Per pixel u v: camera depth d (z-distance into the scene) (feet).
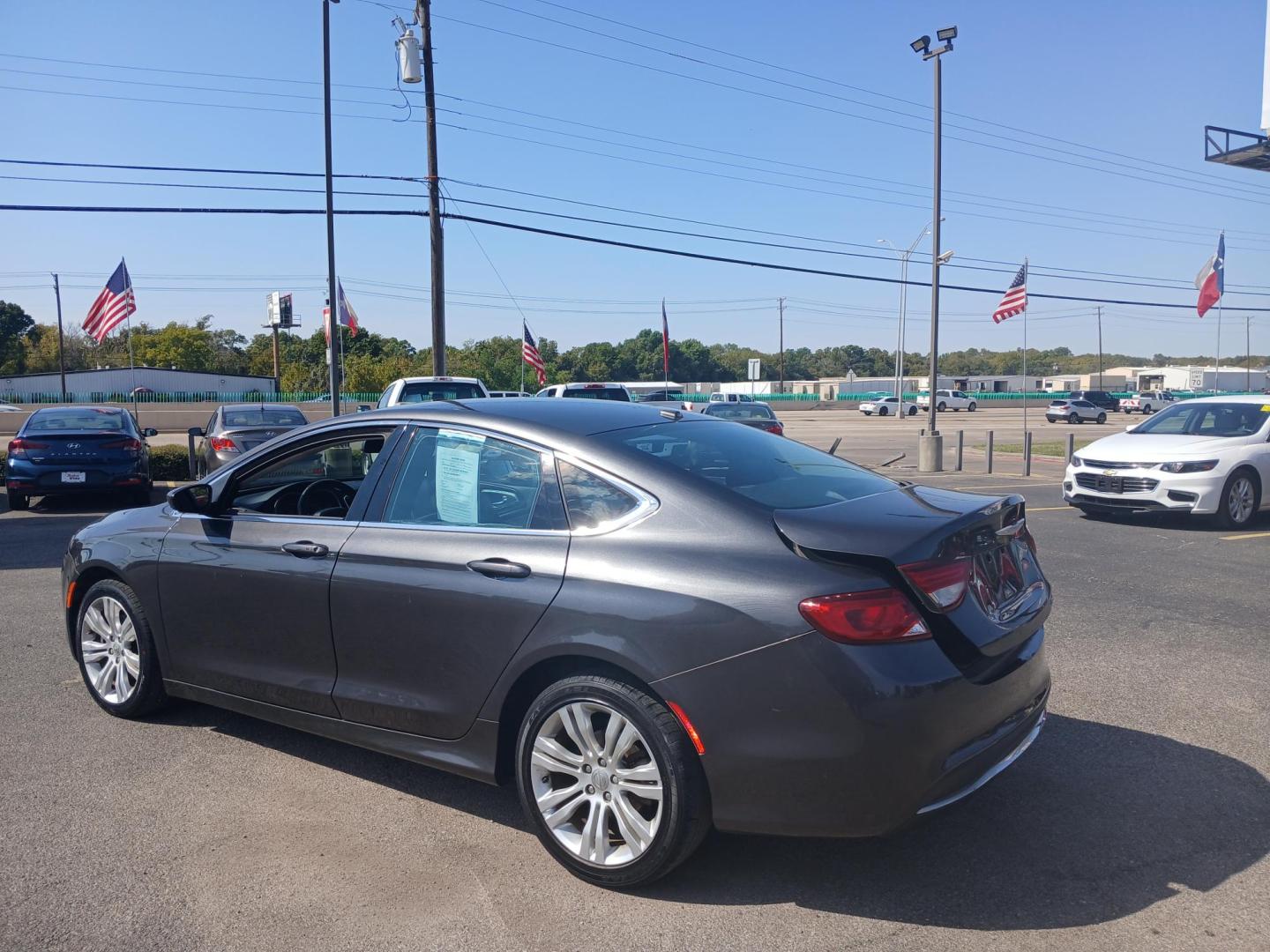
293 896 11.03
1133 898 10.97
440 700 12.39
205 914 10.61
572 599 11.24
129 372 215.31
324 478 16.42
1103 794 13.71
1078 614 23.65
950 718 10.34
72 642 17.25
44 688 18.16
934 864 11.78
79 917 10.53
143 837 12.41
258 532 14.39
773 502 11.59
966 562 11.15
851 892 11.14
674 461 12.12
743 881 11.38
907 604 10.32
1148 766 14.69
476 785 14.17
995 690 10.96
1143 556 31.19
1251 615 23.54
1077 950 9.97
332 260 65.98
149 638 15.90
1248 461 36.50
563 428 12.62
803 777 10.21
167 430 139.74
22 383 208.23
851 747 10.07
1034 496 48.44
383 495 13.48
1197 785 14.03
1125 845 12.23
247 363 303.27
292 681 13.97
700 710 10.45
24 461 43.55
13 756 14.99
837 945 10.07
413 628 12.53
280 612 13.93
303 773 14.49
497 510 12.47
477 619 11.94
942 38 71.72
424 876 11.50
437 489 13.09
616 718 11.02
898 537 10.68
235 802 13.47
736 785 10.43
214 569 14.65
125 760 14.89
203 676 15.16
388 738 13.03
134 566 15.75
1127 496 37.06
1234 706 17.25
